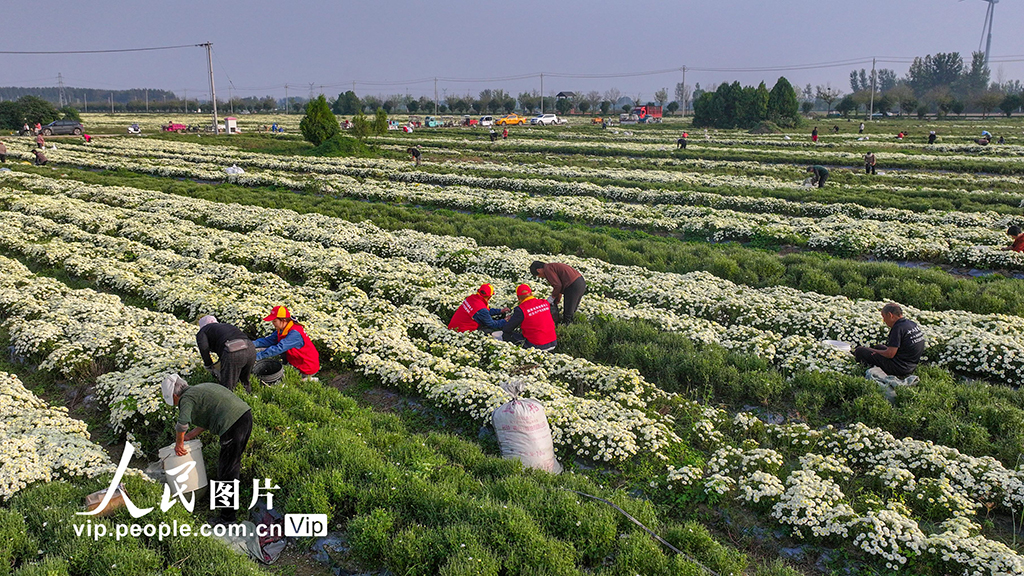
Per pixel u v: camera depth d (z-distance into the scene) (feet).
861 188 102.68
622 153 169.58
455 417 29.60
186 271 50.31
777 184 106.73
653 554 19.45
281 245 60.49
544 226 73.72
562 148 176.96
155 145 174.29
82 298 42.98
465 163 144.05
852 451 25.94
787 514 21.75
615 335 38.81
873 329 38.22
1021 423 27.04
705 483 23.52
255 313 38.50
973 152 166.40
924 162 138.72
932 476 24.43
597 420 27.71
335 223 72.08
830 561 20.40
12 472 22.06
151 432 27.25
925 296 46.34
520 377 31.40
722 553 19.76
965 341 35.14
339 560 20.29
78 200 84.12
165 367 30.25
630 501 22.24
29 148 160.66
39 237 63.05
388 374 31.78
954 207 86.84
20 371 34.27
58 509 20.43
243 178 109.81
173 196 89.25
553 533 20.62
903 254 59.98
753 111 275.80
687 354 34.73
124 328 35.99
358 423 27.68
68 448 23.97
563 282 39.93
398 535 19.88
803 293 46.93
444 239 64.44
